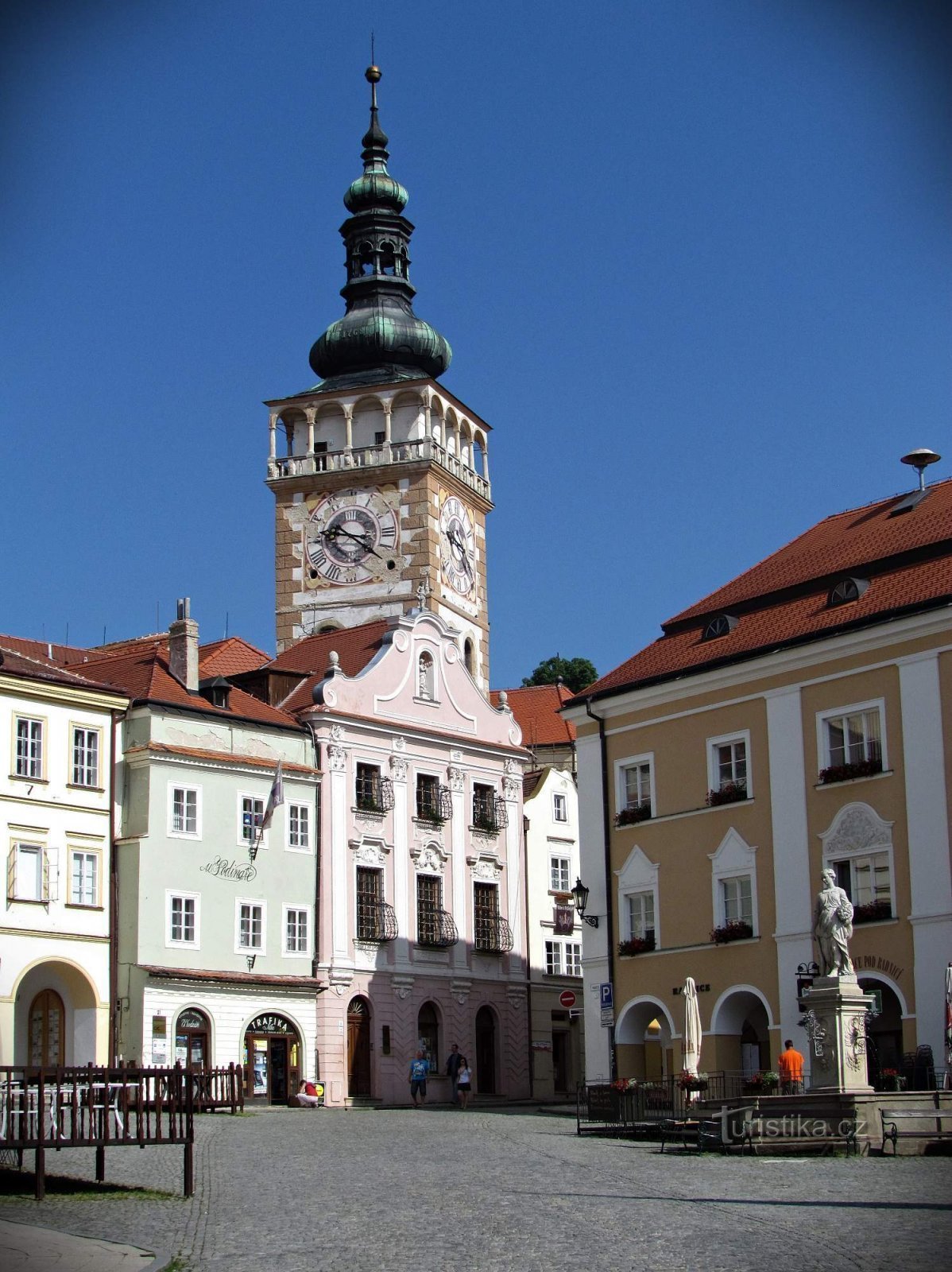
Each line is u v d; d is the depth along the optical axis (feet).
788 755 177.88
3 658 212.84
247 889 232.12
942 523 179.01
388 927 249.96
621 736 196.95
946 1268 62.80
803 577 188.44
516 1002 270.87
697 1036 157.99
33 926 209.36
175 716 227.40
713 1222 77.41
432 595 321.11
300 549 328.90
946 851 162.30
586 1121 165.17
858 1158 113.19
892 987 164.66
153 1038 216.13
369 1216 81.97
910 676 167.53
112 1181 101.86
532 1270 64.90
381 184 350.43
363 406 333.01
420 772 262.06
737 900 181.98
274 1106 229.25
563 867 286.87
